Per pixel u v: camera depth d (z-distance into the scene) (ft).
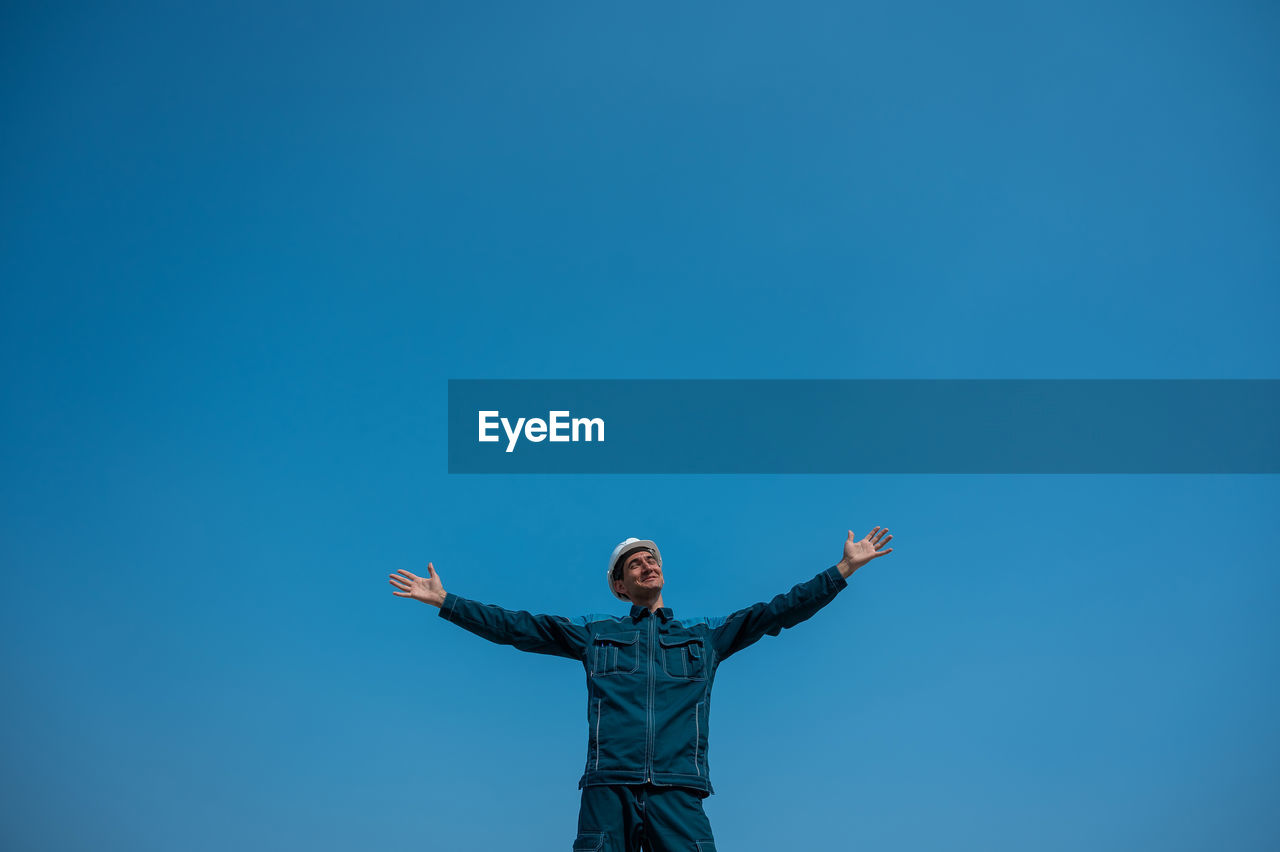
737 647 15.49
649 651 15.06
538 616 15.61
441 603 15.52
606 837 13.93
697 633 15.37
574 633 15.47
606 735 14.43
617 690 14.70
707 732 14.67
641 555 16.02
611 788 14.12
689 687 14.80
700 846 13.88
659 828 13.96
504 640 15.51
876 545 15.56
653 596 15.80
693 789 14.21
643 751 14.24
